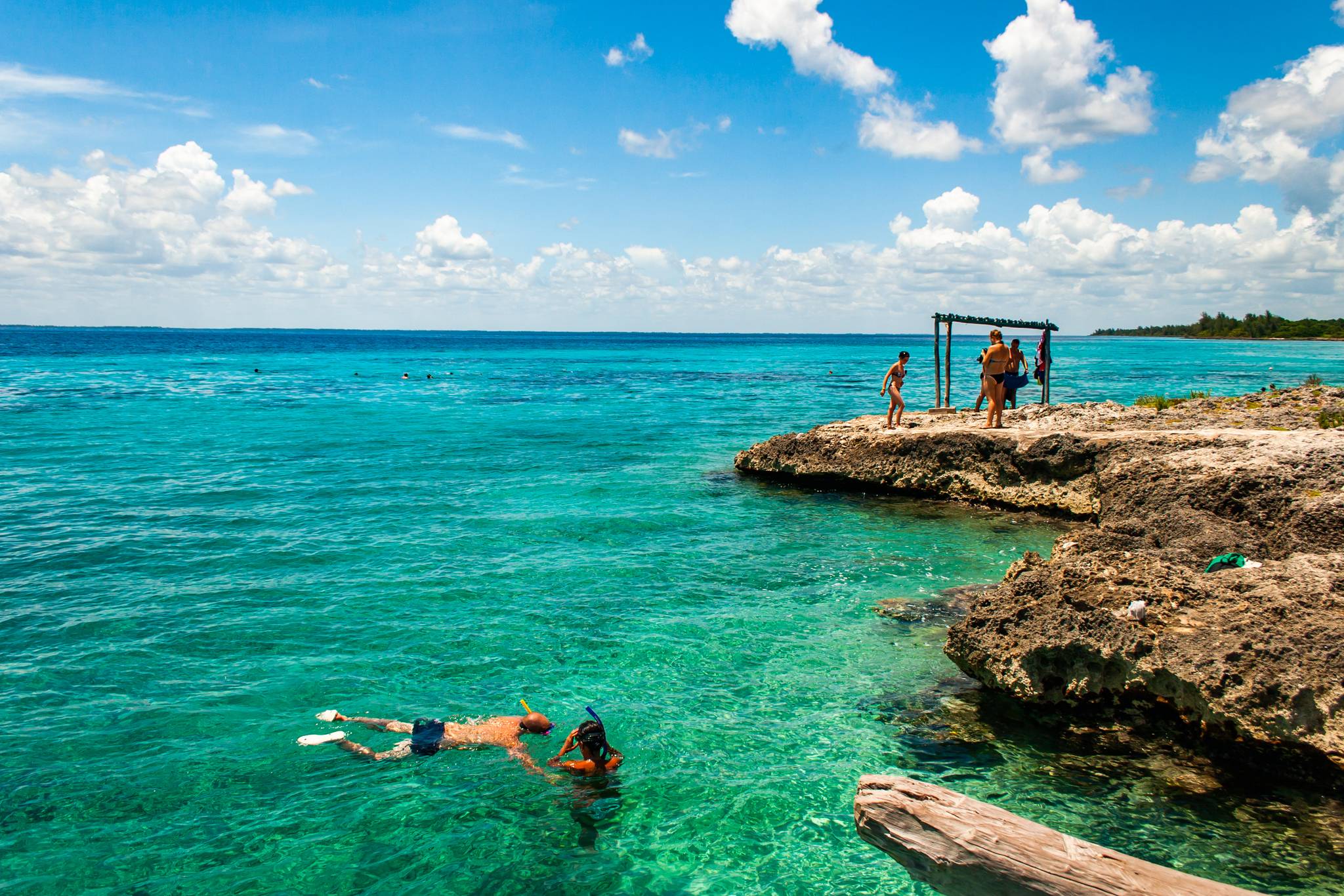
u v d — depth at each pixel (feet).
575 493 61.16
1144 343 589.32
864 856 19.43
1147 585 26.66
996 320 77.97
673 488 64.13
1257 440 48.14
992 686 27.12
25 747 23.41
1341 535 34.24
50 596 36.50
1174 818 20.63
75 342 428.97
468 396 152.05
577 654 30.89
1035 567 30.30
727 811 21.21
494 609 35.63
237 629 32.86
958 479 59.88
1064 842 12.36
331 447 83.87
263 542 46.06
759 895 18.12
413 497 59.11
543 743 24.36
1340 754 20.31
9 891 17.39
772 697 27.58
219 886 17.92
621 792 21.98
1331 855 19.01
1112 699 25.08
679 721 25.84
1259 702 21.62
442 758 23.44
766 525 52.06
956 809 12.86
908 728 25.53
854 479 63.72
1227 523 37.68
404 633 32.73
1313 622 22.52
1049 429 61.72
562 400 146.10
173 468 70.03
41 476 65.57
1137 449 51.42
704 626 33.88
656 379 213.05
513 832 20.25
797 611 35.76
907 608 36.09
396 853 19.25
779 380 210.79
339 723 25.27
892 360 342.64
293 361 275.18
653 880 18.60
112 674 28.55
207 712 25.82
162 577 39.47
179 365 235.20
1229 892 11.62
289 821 20.36
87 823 19.99
